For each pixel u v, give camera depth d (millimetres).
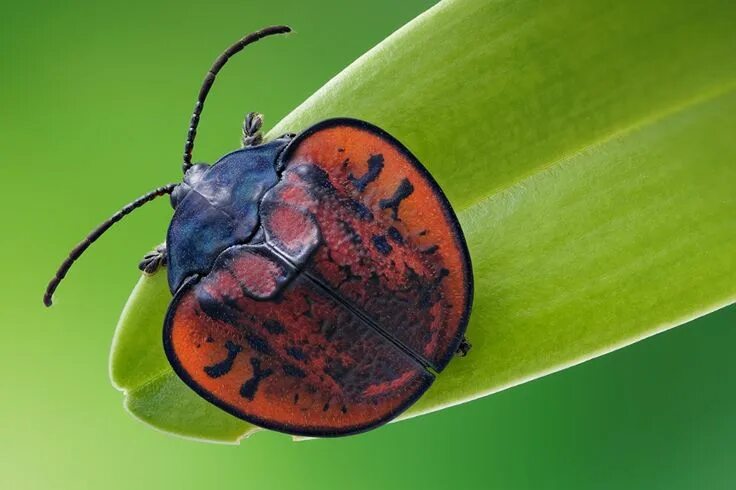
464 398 97
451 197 99
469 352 98
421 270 99
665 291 96
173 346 99
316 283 99
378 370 99
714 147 96
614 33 96
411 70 98
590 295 97
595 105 97
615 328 96
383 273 99
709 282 95
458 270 98
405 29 98
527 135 98
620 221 97
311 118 98
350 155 99
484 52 97
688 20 96
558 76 97
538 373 97
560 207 98
